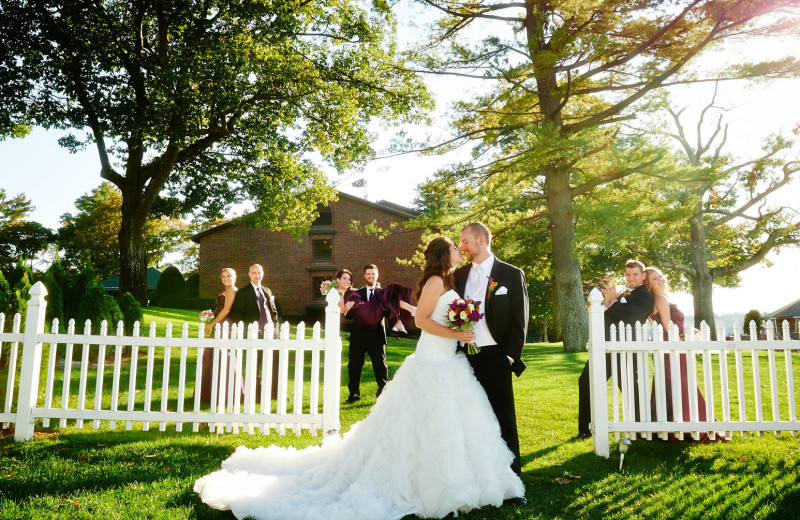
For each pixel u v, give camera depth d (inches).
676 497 143.3
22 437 201.0
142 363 434.0
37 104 636.1
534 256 804.6
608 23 589.6
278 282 1194.0
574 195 676.1
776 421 192.7
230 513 132.1
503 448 139.9
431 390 136.3
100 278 1689.2
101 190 1795.0
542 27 595.8
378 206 1170.6
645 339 195.0
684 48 612.4
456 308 138.3
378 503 127.9
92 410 208.5
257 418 209.2
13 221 1624.0
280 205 815.7
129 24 681.6
